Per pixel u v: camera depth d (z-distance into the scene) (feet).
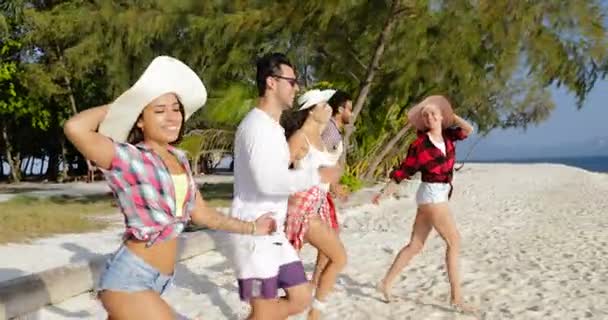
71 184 100.37
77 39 78.74
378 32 49.52
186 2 55.26
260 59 12.94
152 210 9.23
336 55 52.42
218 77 55.93
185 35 58.70
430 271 24.06
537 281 22.50
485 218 44.91
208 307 18.88
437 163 18.07
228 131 57.98
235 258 12.99
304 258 26.48
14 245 28.63
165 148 9.86
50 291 18.81
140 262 9.28
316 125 15.34
